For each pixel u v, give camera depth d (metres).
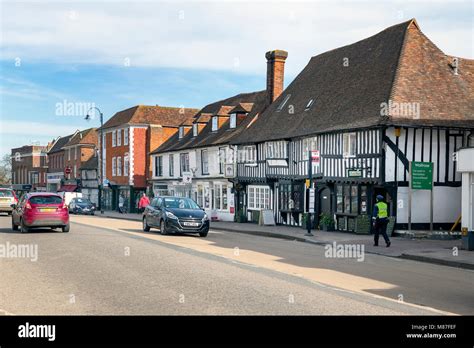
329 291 9.49
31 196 20.88
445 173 23.12
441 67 25.70
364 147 23.36
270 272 11.61
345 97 27.34
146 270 11.49
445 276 12.17
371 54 28.56
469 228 17.06
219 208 39.09
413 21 27.31
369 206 23.36
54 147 87.00
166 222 21.39
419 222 22.78
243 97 44.22
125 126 56.19
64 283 9.95
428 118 22.72
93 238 18.69
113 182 59.06
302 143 28.44
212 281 10.20
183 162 45.78
